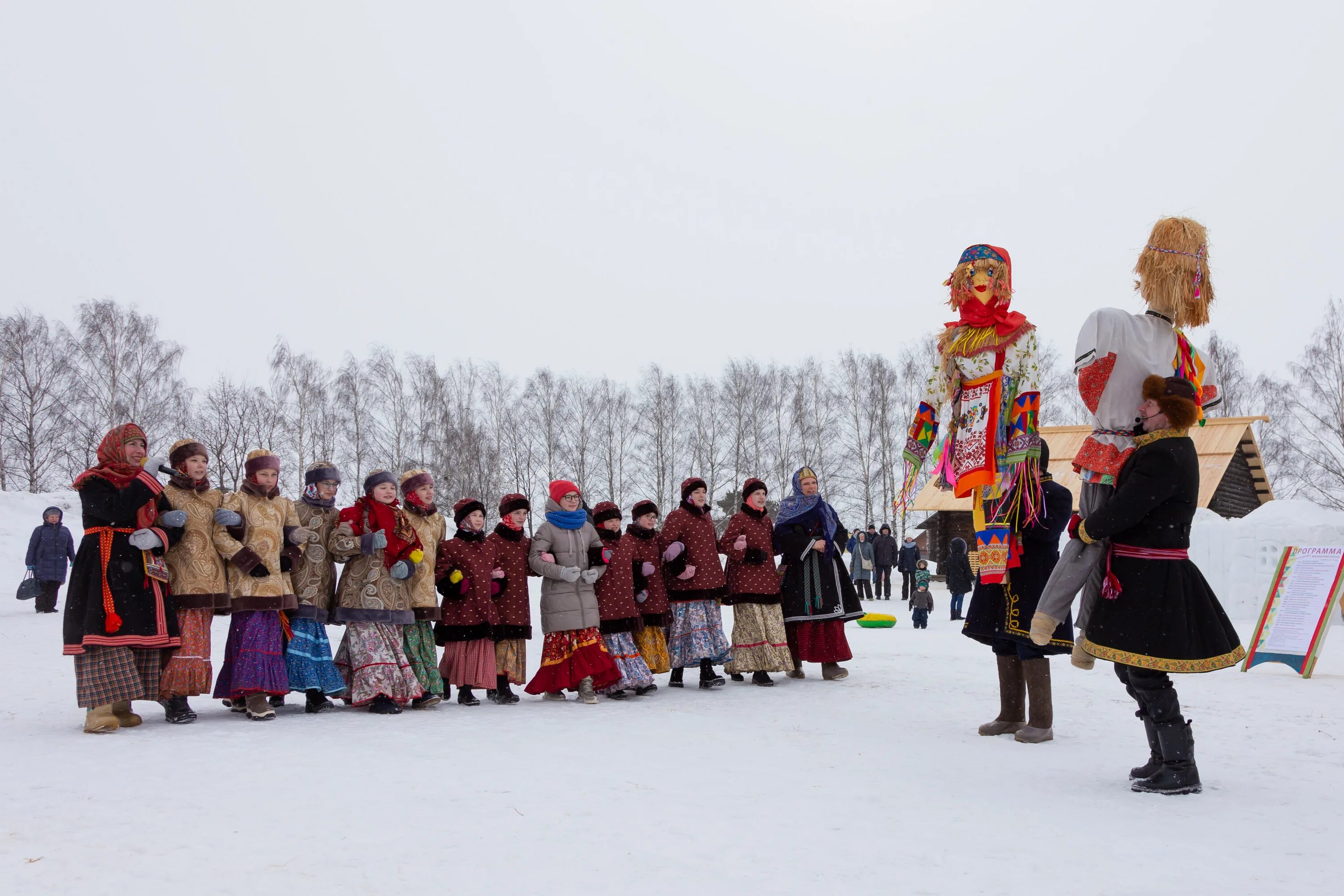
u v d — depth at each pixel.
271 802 3.73
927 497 28.45
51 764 4.50
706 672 8.14
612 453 49.28
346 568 6.86
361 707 6.88
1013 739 5.26
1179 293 4.42
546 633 7.43
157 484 5.94
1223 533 15.29
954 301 5.56
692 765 4.49
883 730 5.59
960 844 3.18
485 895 2.69
